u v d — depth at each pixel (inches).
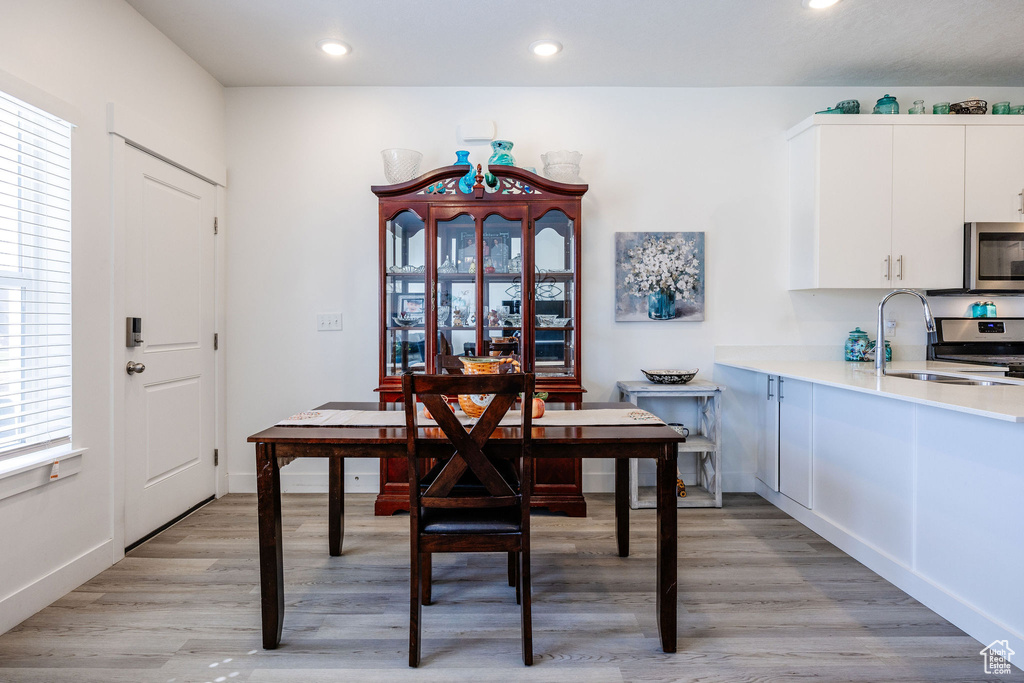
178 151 111.5
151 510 105.7
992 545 68.3
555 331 123.3
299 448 68.2
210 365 127.6
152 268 105.4
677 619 76.4
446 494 65.9
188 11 100.8
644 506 124.9
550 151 131.1
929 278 123.0
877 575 89.7
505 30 108.1
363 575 90.5
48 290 81.0
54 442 81.0
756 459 136.9
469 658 67.6
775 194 135.5
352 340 135.1
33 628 73.6
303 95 133.8
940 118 122.1
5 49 72.4
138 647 69.5
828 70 126.0
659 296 134.3
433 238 122.1
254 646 69.9
